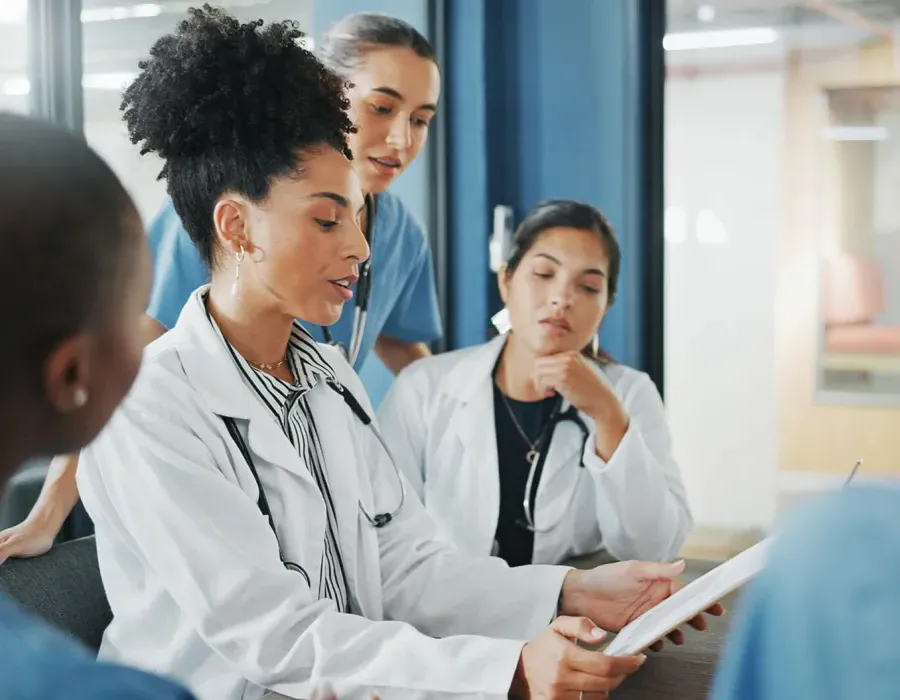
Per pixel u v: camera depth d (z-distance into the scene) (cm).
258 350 108
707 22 262
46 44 152
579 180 211
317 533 106
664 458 179
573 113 210
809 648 39
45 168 43
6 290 42
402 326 201
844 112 268
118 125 163
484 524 172
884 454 276
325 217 102
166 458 96
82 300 44
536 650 91
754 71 267
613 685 88
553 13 209
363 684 91
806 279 278
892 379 275
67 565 118
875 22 259
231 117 100
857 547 40
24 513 143
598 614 114
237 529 97
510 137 214
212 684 100
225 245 104
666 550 171
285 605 94
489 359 178
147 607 102
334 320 107
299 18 204
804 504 43
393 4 206
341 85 106
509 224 213
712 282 275
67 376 45
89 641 116
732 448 277
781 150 269
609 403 167
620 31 206
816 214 274
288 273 103
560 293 171
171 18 175
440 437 176
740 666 42
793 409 280
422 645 93
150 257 48
